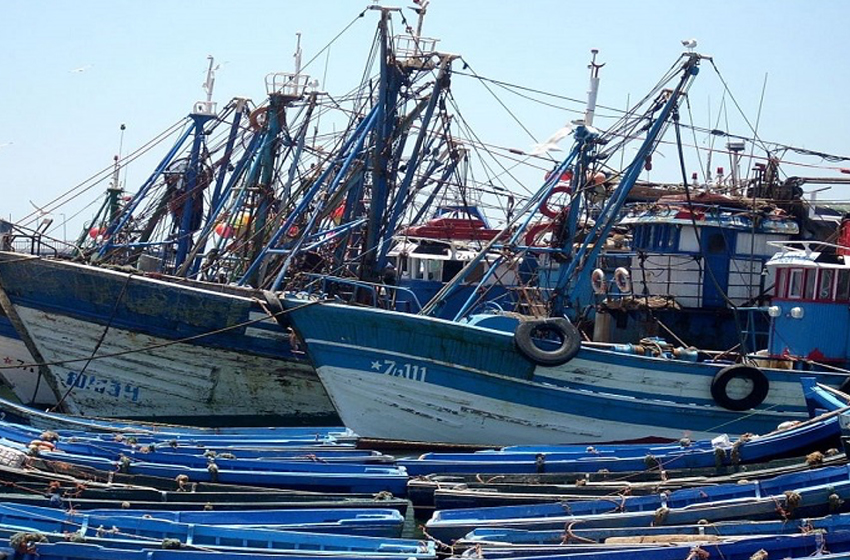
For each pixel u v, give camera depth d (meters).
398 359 51.34
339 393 52.09
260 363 59.66
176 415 60.25
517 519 38.38
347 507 40.12
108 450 45.50
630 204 72.88
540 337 52.84
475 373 51.16
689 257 63.53
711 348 63.00
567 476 43.62
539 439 51.97
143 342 59.59
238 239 78.19
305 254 76.94
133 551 32.97
